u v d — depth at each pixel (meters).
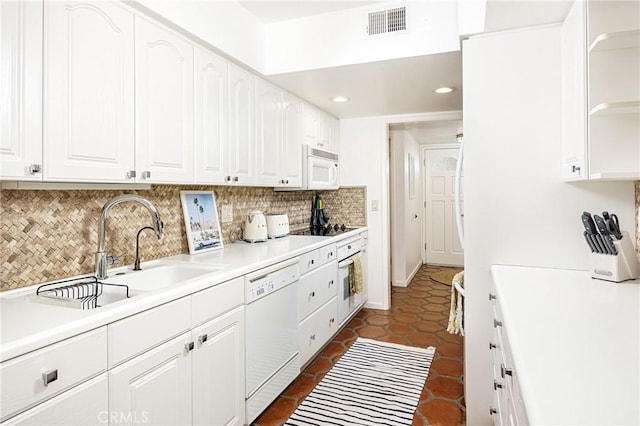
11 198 1.49
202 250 2.46
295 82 2.83
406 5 2.34
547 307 1.23
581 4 1.50
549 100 1.86
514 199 1.92
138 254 1.96
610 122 1.46
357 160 4.17
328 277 3.07
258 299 2.07
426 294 4.66
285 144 3.03
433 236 6.62
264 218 2.97
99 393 1.21
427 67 2.52
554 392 0.70
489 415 1.96
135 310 1.33
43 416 1.04
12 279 1.50
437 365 2.74
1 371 0.95
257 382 2.06
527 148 1.89
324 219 4.02
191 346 1.59
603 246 1.62
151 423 1.41
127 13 1.65
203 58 2.11
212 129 2.17
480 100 1.95
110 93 1.57
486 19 1.78
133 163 1.68
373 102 3.46
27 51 1.27
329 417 2.11
